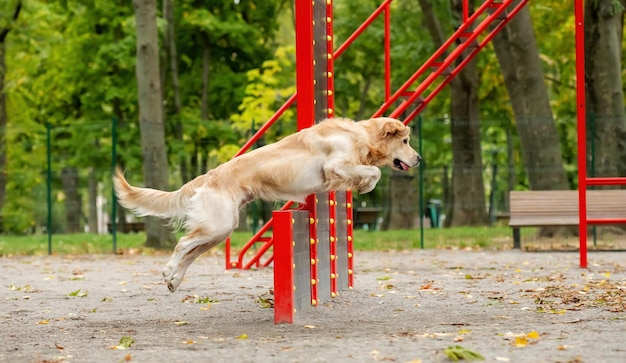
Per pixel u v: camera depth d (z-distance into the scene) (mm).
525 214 16562
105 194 30500
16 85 26406
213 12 26734
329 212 8953
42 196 27281
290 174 7824
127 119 26625
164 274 7750
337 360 5465
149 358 5711
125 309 8555
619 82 18141
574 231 18125
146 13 17812
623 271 11398
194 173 22766
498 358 5383
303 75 8359
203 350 5992
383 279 10961
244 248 12297
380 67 27469
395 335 6492
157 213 8039
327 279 8773
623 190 16203
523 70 18312
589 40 18375
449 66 11570
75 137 25141
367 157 8102
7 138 25062
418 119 17234
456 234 19594
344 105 29875
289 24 33656
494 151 29125
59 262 15156
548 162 18312
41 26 25000
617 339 6094
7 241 20109
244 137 23844
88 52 25406
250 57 27281
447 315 7699
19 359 5809
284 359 5547
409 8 25031
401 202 25766
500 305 8289
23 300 9398
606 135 18109
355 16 26375
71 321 7762
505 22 11602
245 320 7637
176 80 25375
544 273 11383
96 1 24688
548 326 6801
